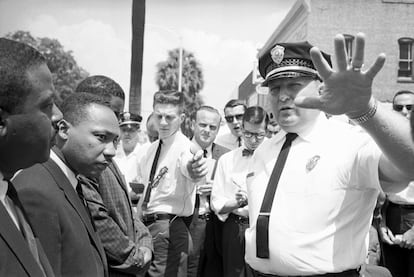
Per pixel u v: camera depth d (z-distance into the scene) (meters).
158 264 4.00
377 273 3.34
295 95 2.61
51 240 1.98
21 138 1.45
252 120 4.26
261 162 2.83
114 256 2.63
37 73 1.46
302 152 2.58
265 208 2.60
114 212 2.76
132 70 10.77
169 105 4.09
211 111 5.11
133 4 10.94
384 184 2.17
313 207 2.44
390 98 18.38
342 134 2.50
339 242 2.40
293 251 2.45
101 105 2.30
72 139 2.23
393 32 18.20
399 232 4.66
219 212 4.27
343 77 1.75
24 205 1.98
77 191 2.38
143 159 4.37
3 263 1.37
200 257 4.46
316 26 18.16
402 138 1.79
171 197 4.05
